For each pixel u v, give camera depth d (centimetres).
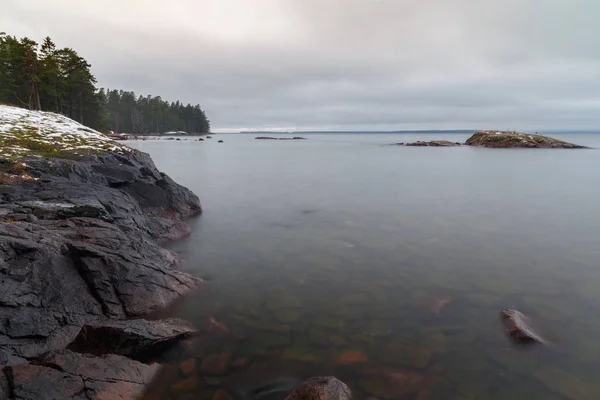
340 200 3047
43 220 1338
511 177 4519
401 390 760
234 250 1714
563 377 799
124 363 779
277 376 810
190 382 784
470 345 920
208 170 5491
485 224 2202
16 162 1942
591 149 10425
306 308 1129
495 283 1315
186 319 1047
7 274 893
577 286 1290
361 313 1095
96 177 2205
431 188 3678
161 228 1872
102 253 1110
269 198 3156
